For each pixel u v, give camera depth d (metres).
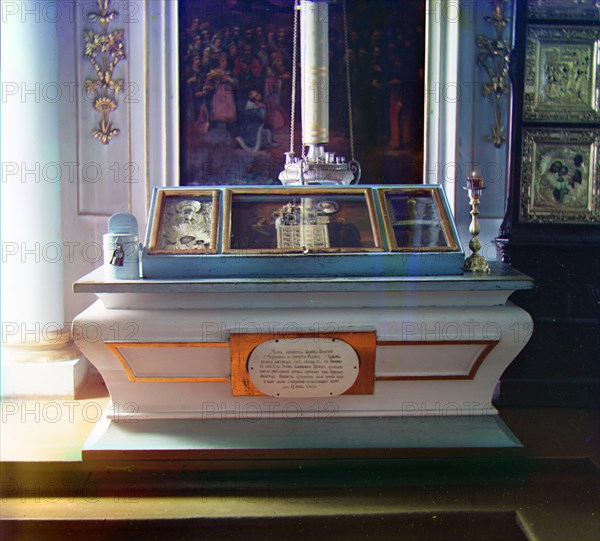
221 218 3.41
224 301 3.24
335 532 2.95
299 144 4.29
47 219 3.98
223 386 3.31
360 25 4.24
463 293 3.27
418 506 3.01
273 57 4.23
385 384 3.34
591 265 3.94
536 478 3.24
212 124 4.25
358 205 3.50
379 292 3.24
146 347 3.20
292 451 3.27
